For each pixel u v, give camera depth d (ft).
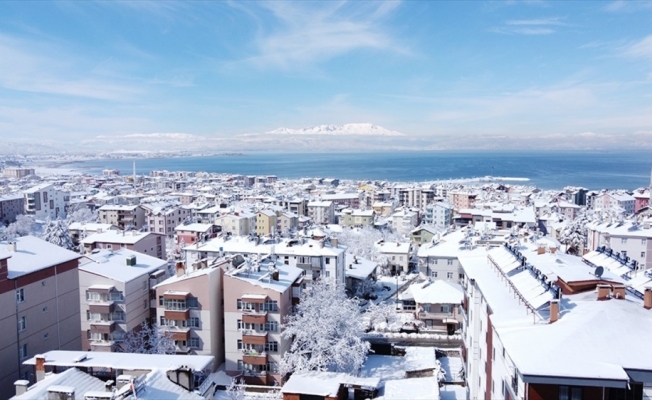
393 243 526.98
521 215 605.73
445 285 332.60
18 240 198.49
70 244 515.09
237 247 371.35
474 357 176.45
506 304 136.87
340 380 209.77
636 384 92.38
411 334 312.50
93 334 237.25
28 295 175.73
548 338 103.55
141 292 252.01
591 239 414.82
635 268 194.18
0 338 163.32
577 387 93.09
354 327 249.55
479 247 368.68
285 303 245.24
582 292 128.36
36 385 118.62
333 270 349.20
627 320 105.50
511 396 112.27
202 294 236.63
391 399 193.06
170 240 597.11
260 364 234.99
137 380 114.21
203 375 136.87
